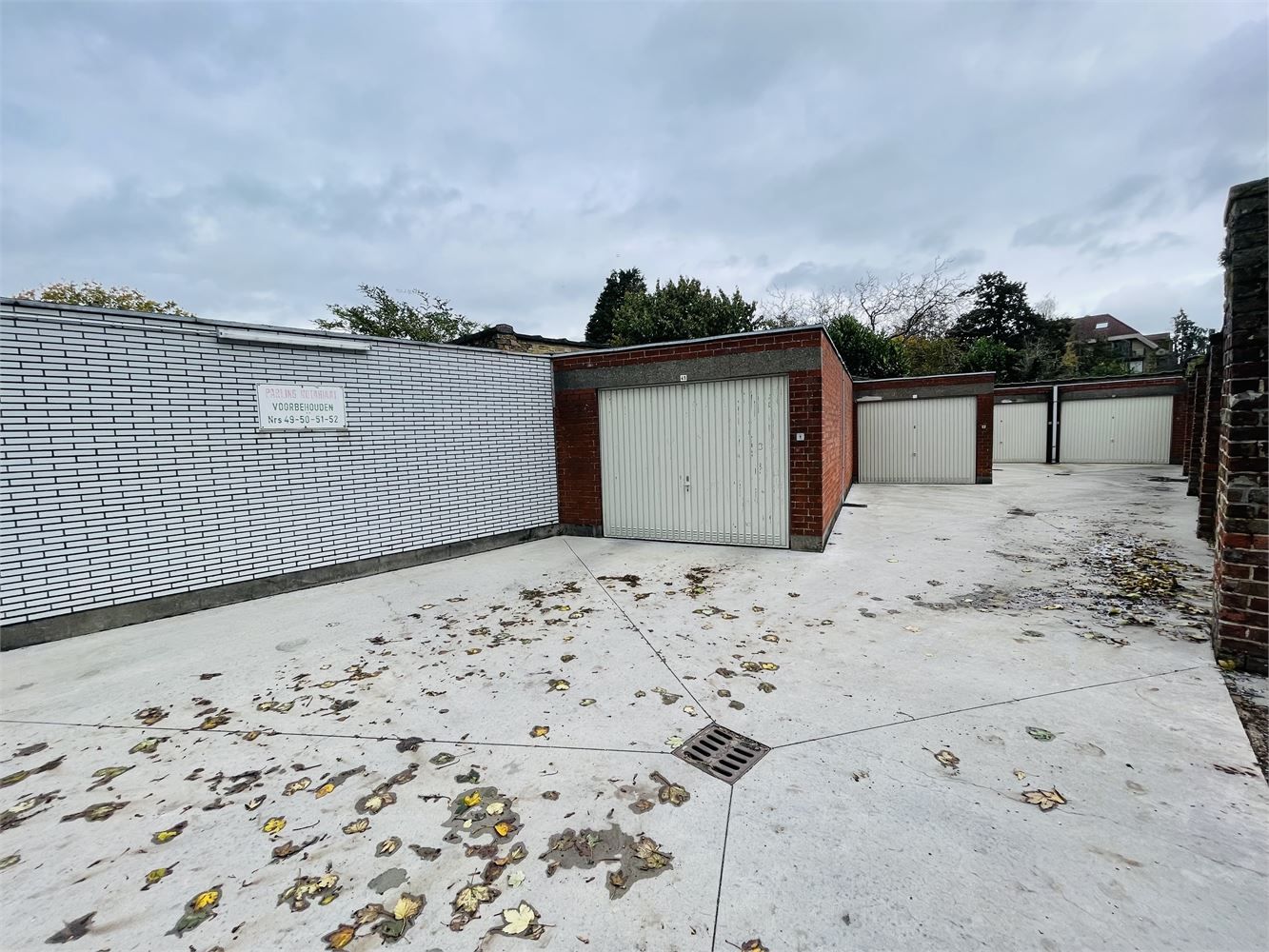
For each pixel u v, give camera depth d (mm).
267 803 2430
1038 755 2549
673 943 1668
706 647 4004
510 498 8156
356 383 6488
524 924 1756
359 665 3920
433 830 2223
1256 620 3236
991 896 1789
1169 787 2283
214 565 5488
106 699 3514
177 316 5199
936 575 5672
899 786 2371
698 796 2369
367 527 6633
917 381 14516
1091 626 4109
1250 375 3127
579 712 3145
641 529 8148
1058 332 36031
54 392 4598
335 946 1702
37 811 2422
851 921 1720
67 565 4688
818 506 6848
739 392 7254
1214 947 1573
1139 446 18953
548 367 8570
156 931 1782
